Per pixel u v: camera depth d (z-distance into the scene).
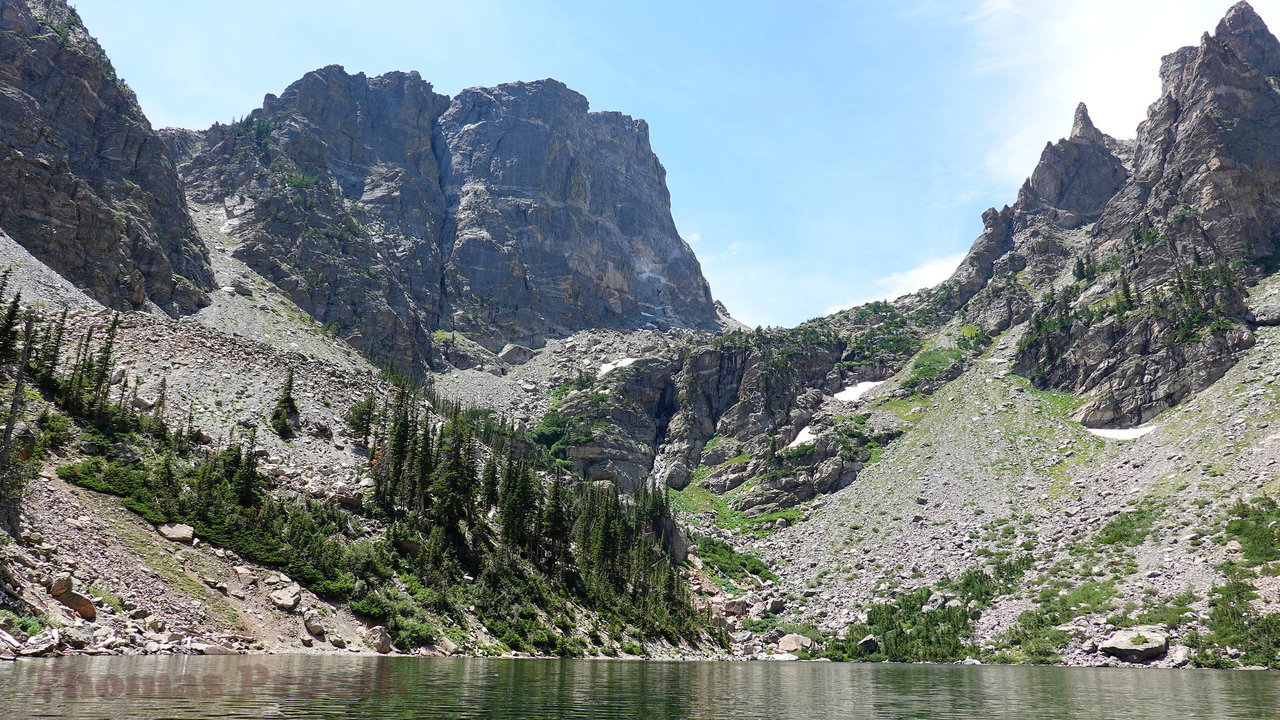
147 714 28.58
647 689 52.66
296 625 67.88
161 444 88.81
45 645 45.47
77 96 197.50
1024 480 171.25
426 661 65.75
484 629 86.19
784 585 163.12
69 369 98.88
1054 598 127.69
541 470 182.38
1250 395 160.50
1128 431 178.62
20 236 153.62
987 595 135.62
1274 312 183.62
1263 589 110.62
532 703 40.25
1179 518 135.12
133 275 173.25
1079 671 92.94
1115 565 130.12
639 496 171.50
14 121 172.25
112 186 191.88
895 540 165.62
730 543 182.25
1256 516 125.06
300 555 77.31
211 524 75.00
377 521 94.19
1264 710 48.22
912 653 123.62
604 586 116.62
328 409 124.06
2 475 57.22
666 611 123.75
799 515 191.25
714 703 45.78
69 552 59.06
